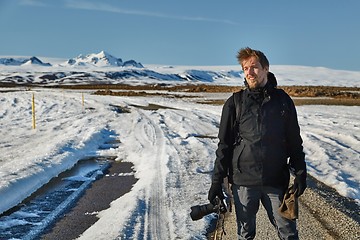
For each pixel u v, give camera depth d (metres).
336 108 32.78
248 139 3.56
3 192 8.22
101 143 16.42
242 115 3.59
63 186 9.69
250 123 3.55
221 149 3.67
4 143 16.03
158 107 36.81
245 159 3.57
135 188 9.09
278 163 3.56
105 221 6.80
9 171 9.96
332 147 13.61
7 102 41.00
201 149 14.12
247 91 3.65
